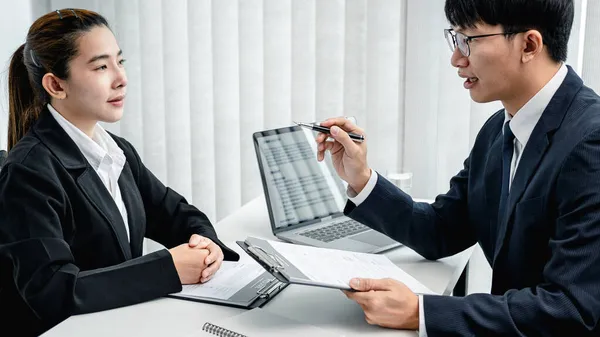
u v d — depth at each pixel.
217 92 2.34
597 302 0.98
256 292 1.17
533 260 1.13
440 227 1.38
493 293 1.22
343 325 1.06
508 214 1.15
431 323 1.02
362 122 2.19
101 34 1.27
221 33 2.29
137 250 1.38
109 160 1.33
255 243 1.16
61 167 1.23
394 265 1.25
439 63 2.07
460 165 2.10
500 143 1.27
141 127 2.52
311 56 2.20
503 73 1.12
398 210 1.35
